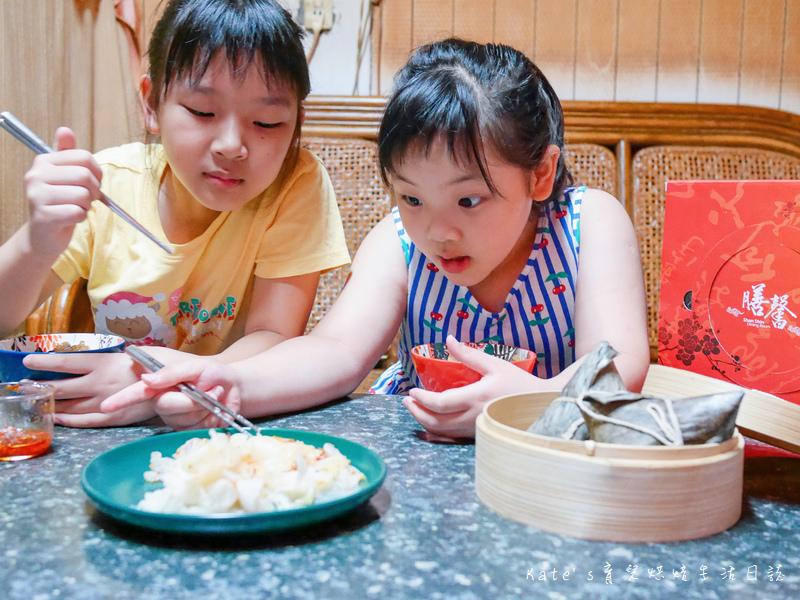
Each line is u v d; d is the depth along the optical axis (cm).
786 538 49
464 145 73
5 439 64
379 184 192
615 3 220
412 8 218
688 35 222
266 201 111
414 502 54
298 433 63
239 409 75
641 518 47
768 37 222
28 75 180
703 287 80
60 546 46
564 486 48
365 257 108
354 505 48
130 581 41
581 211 101
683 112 207
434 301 106
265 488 49
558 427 54
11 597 39
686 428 50
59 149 83
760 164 205
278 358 83
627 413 51
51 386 70
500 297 105
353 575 42
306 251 109
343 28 218
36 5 181
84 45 196
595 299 91
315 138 196
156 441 61
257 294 111
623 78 223
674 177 201
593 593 41
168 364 80
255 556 45
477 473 56
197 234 114
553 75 223
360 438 71
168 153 91
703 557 46
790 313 73
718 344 79
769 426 60
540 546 47
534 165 81
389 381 125
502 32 221
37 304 109
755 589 42
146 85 100
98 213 112
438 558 45
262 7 89
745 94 225
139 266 112
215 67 83
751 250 76
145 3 204
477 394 69
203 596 39
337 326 94
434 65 82
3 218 179
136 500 52
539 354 104
